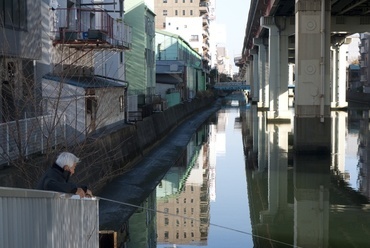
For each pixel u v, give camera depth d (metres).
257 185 24.52
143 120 34.41
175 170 29.44
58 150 11.48
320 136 30.19
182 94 69.12
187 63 78.44
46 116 14.16
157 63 66.56
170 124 48.16
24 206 4.76
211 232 16.81
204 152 37.56
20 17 18.16
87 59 23.27
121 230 17.19
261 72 76.75
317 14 30.34
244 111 79.88
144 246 15.45
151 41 50.78
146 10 46.28
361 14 49.47
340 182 24.36
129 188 23.14
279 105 53.50
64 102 18.77
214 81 142.62
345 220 17.95
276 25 52.34
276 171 27.73
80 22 24.47
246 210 19.94
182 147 40.09
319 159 30.11
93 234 7.69
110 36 25.31
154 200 21.78
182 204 21.09
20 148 10.98
